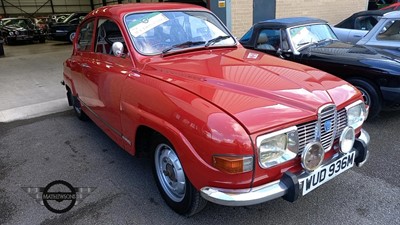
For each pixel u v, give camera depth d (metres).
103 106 3.55
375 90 4.52
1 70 10.60
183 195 2.66
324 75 2.96
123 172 3.54
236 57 3.25
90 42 4.09
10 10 29.09
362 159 2.75
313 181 2.38
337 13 11.09
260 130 2.09
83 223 2.73
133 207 2.92
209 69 2.86
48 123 5.20
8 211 2.93
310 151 2.29
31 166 3.76
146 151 3.11
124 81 3.05
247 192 2.15
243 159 2.05
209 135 2.10
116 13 3.40
